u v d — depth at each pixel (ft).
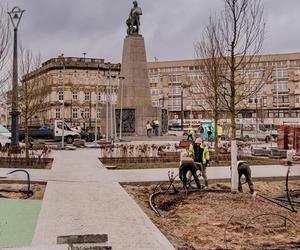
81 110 271.69
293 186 45.47
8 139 96.27
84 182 42.55
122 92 126.31
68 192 36.11
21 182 42.73
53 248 16.15
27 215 28.68
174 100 303.48
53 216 26.58
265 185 45.55
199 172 47.21
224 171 53.67
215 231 25.17
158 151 75.82
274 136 160.56
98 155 81.46
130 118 124.06
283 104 277.44
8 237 22.68
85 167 58.39
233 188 37.50
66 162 65.87
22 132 130.11
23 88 91.20
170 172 47.26
